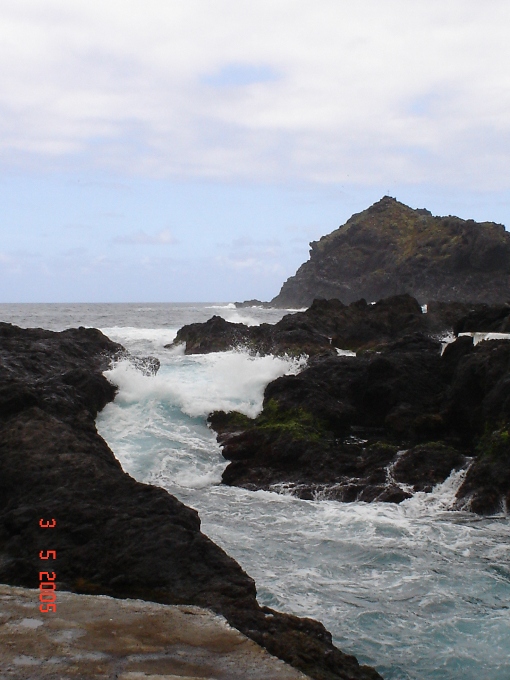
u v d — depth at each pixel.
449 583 9.93
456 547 11.30
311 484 14.41
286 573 10.16
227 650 5.36
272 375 19.91
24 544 9.05
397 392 17.77
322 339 26.58
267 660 5.22
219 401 18.38
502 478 13.32
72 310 116.25
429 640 8.37
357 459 15.18
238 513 12.86
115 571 8.36
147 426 17.25
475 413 16.45
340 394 18.38
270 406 17.80
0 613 5.85
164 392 18.22
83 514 9.28
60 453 11.59
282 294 136.75
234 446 16.03
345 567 10.45
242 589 8.04
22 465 11.15
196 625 5.82
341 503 13.67
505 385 15.54
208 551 8.66
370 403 18.06
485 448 14.84
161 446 16.22
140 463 15.33
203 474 15.27
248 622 7.26
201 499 13.70
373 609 9.09
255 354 24.86
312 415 17.22
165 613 6.06
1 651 5.08
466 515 12.99
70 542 8.93
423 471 14.45
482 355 17.14
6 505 10.56
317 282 122.75
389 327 30.92
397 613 9.01
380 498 13.68
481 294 95.81
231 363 20.75
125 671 4.89
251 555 10.80
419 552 11.05
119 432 16.72
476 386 16.75
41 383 16.41
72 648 5.21
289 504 13.46
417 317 31.36
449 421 17.03
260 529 11.98
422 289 102.38
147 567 8.33
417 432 16.92
